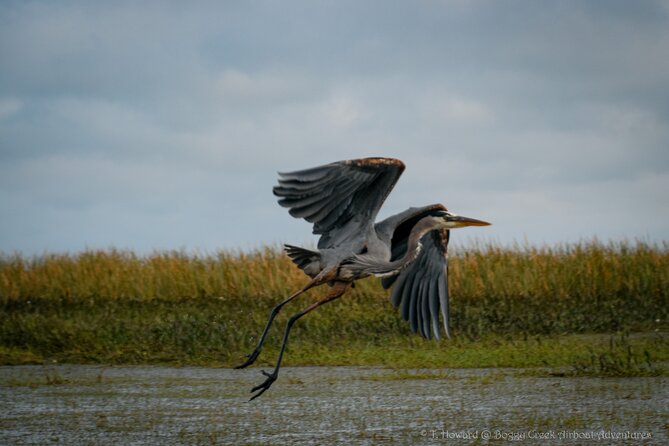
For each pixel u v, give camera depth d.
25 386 14.16
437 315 9.73
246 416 11.84
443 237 9.88
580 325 18.84
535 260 23.33
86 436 10.86
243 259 24.78
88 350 17.34
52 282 24.91
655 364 15.12
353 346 17.20
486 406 12.21
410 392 13.24
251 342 17.64
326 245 9.23
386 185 8.81
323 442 10.44
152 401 12.88
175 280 24.12
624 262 23.00
